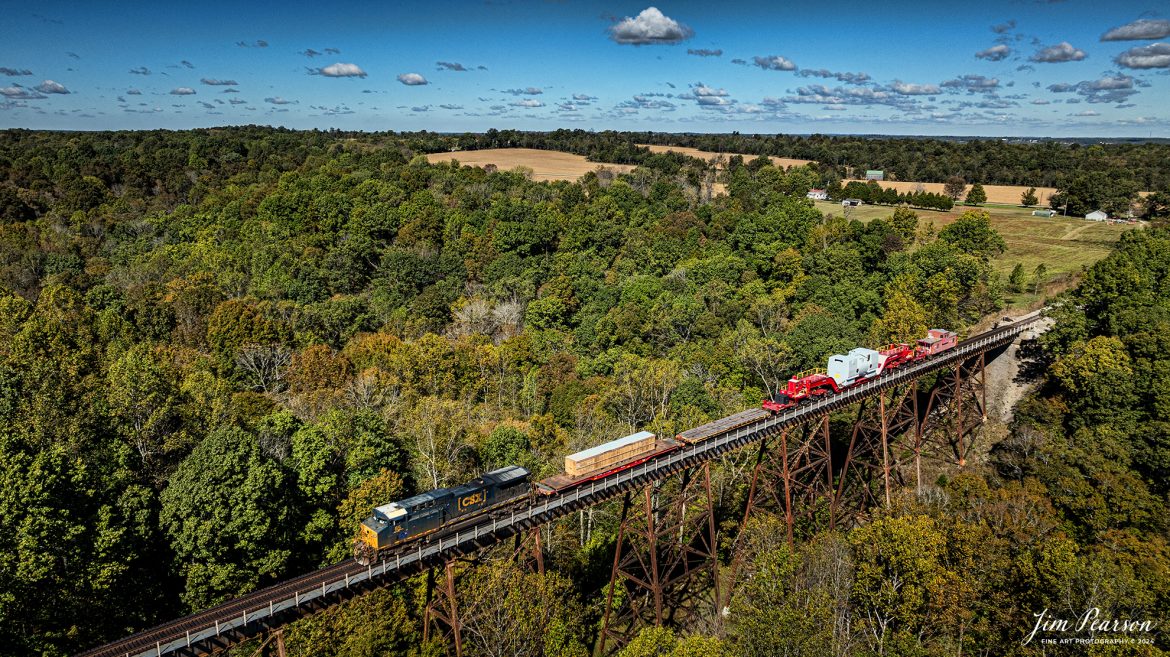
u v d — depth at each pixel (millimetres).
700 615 57250
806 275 116312
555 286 118438
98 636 43344
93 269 119125
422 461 63156
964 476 61906
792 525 61969
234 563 47438
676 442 54219
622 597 57219
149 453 57875
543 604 46000
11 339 77938
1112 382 67500
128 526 46562
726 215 147125
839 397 62375
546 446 73812
